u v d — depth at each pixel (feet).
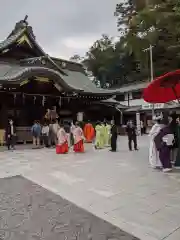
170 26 92.68
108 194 17.99
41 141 55.36
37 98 64.28
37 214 14.56
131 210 14.96
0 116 58.18
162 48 112.57
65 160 33.01
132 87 119.14
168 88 28.07
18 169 26.99
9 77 54.19
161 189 19.06
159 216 14.03
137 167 27.73
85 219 13.83
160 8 98.37
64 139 40.04
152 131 26.76
